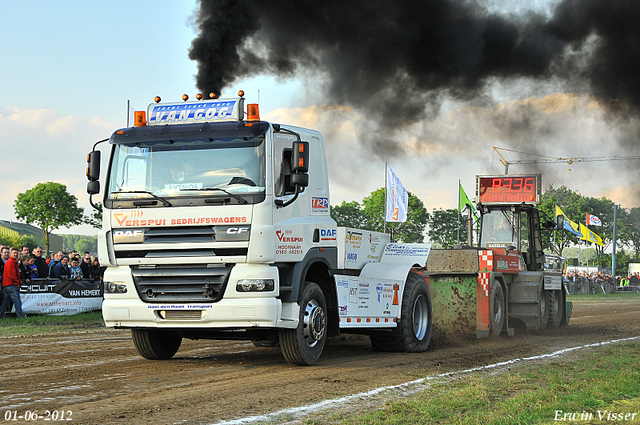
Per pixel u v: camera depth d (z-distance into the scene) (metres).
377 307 9.94
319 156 9.17
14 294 15.37
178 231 7.89
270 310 7.73
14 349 10.32
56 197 68.75
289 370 8.20
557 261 18.44
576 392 6.93
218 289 7.79
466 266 13.08
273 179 7.94
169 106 8.45
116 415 5.59
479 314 12.97
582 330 15.55
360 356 9.98
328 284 9.11
